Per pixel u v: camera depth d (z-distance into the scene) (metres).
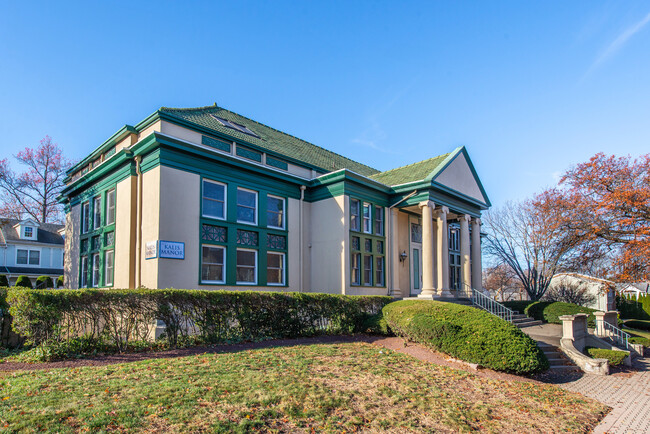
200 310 10.46
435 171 18.12
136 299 9.45
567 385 10.35
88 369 7.48
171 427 5.32
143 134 14.01
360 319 13.87
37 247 32.12
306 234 17.33
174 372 7.46
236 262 14.65
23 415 5.23
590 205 18.11
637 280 17.70
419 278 21.09
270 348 10.16
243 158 15.16
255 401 6.43
